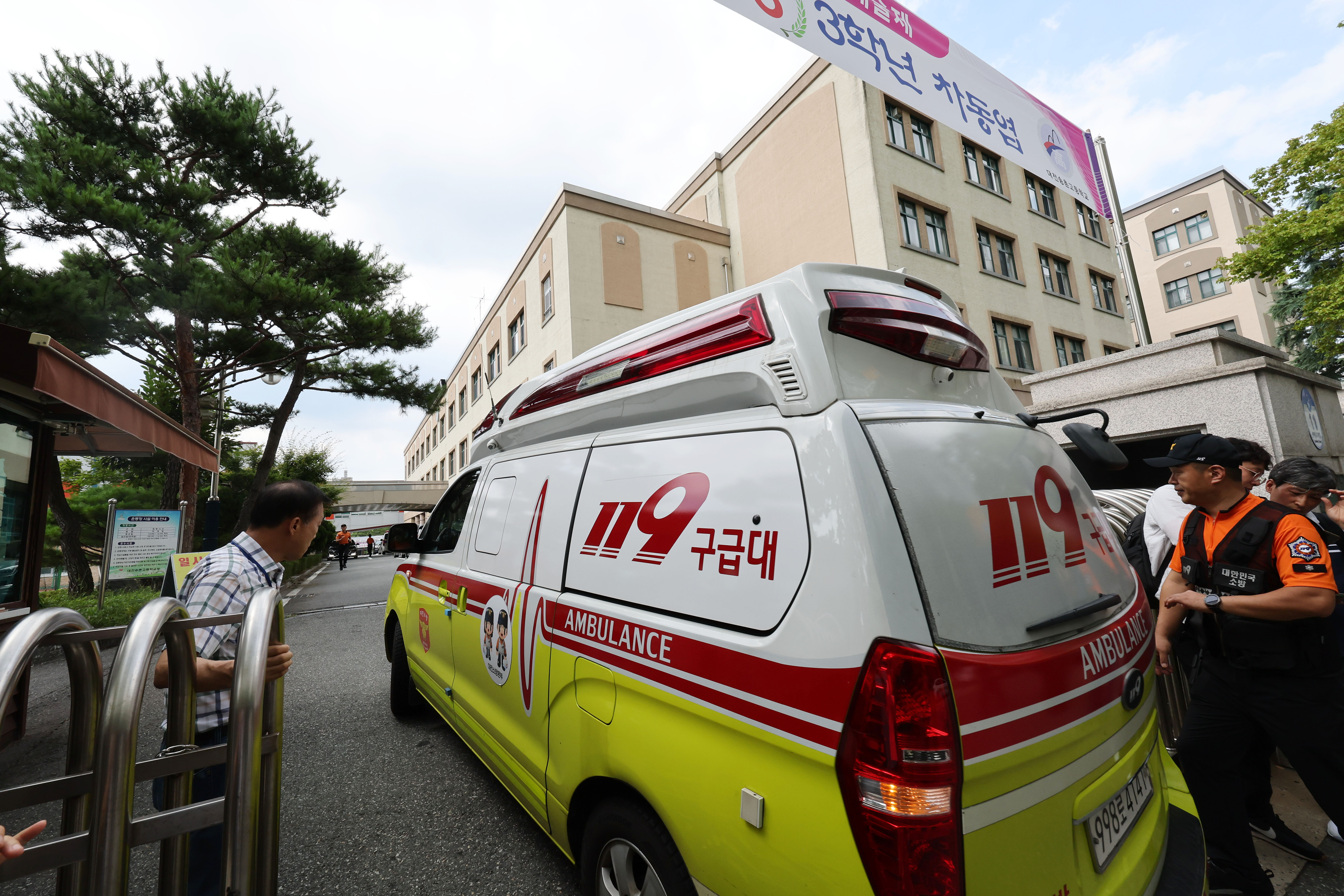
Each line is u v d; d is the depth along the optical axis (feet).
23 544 16.22
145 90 36.42
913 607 4.34
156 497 58.75
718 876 4.91
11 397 15.25
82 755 4.35
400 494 118.52
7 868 3.77
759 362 5.87
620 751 6.03
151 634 4.50
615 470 7.36
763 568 5.14
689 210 71.67
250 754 4.62
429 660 12.07
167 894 4.76
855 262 49.75
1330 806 7.08
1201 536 8.02
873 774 4.08
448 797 10.75
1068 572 5.74
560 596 7.48
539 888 8.21
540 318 62.85
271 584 6.90
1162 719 10.44
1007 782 4.31
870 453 4.90
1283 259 46.75
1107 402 25.11
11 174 31.01
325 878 8.51
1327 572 6.92
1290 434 21.24
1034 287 58.95
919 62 16.26
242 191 42.09
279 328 43.39
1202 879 5.64
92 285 31.71
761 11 13.26
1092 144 22.11
